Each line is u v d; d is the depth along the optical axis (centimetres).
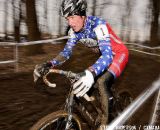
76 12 266
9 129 388
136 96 611
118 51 292
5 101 492
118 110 333
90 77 255
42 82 303
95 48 301
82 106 295
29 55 938
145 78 785
